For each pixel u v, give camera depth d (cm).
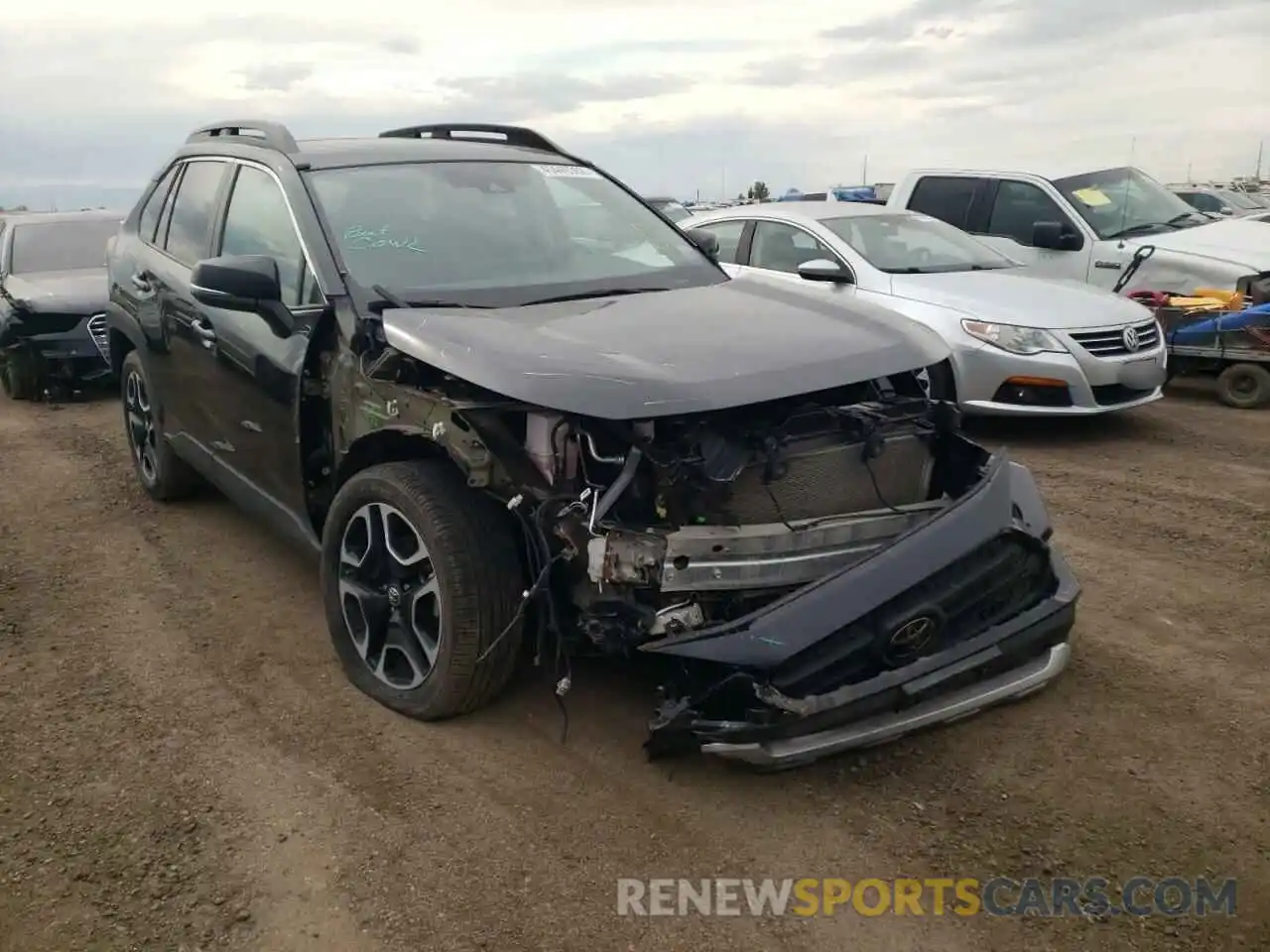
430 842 309
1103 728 365
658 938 271
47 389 979
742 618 302
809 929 274
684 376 321
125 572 522
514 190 480
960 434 376
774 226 904
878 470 356
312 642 442
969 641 333
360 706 386
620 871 296
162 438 579
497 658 350
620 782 337
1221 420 828
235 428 471
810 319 382
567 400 312
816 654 306
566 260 449
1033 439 772
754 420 338
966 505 331
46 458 754
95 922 279
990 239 1050
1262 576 498
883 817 319
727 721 305
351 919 279
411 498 351
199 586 504
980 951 266
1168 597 476
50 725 377
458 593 342
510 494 330
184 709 388
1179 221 1034
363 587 386
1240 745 354
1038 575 352
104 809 327
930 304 774
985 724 368
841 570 311
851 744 313
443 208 453
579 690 390
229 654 431
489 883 292
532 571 337
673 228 509
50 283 1015
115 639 447
